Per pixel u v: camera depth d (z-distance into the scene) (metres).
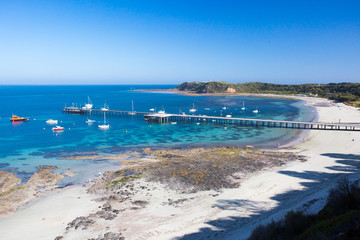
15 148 71.19
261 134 89.19
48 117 135.88
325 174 46.25
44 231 30.78
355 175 42.66
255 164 53.00
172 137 86.12
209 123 114.88
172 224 30.89
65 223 32.56
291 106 179.75
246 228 27.36
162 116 119.94
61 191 42.59
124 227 30.80
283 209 31.05
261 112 150.25
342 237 17.53
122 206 36.28
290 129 96.44
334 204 25.62
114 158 61.34
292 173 47.28
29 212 35.59
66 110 162.12
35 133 92.81
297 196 36.12
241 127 103.69
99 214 34.09
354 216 19.44
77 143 77.44
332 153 61.38
